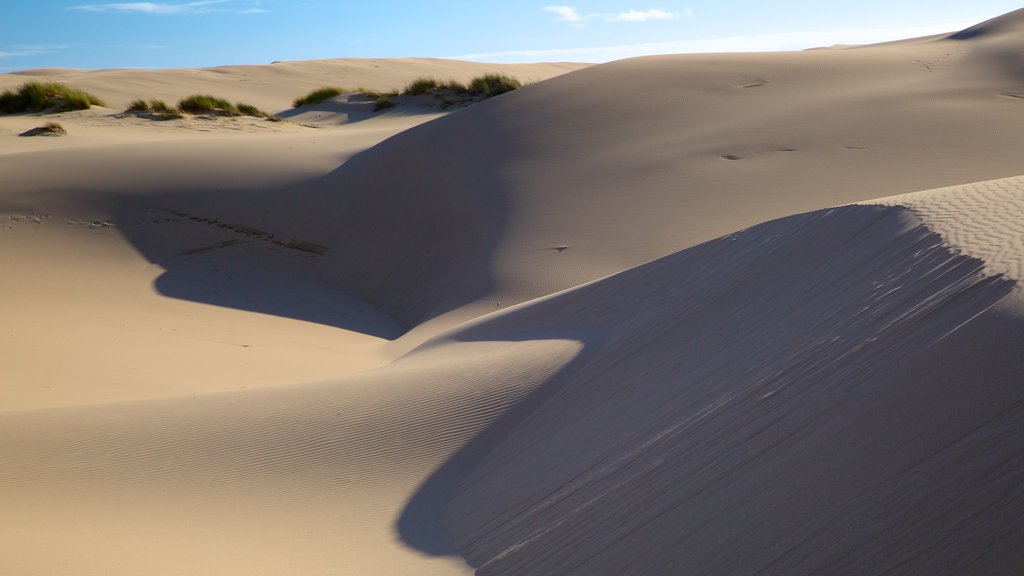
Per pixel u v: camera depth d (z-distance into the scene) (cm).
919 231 609
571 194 1877
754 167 1850
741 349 610
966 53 2667
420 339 1437
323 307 1836
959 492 325
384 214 2070
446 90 4212
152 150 2455
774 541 369
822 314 576
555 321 1046
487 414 764
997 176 1669
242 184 2238
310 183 2236
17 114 3669
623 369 727
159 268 1964
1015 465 317
